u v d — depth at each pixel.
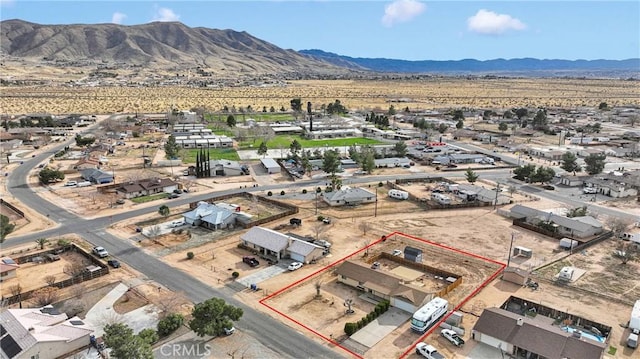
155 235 90.12
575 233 92.25
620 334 58.59
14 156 166.88
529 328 54.91
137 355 47.28
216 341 55.59
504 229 97.12
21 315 56.50
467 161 165.62
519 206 105.50
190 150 186.12
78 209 108.25
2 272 71.62
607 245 89.12
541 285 72.12
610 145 196.50
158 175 141.88
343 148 187.88
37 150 181.12
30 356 49.91
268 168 148.62
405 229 96.75
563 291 70.19
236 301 65.50
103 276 73.00
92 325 58.72
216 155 176.62
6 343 51.69
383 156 171.38
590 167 145.50
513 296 66.69
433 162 162.38
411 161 164.75
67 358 51.94
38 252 80.94
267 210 108.88
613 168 155.00
